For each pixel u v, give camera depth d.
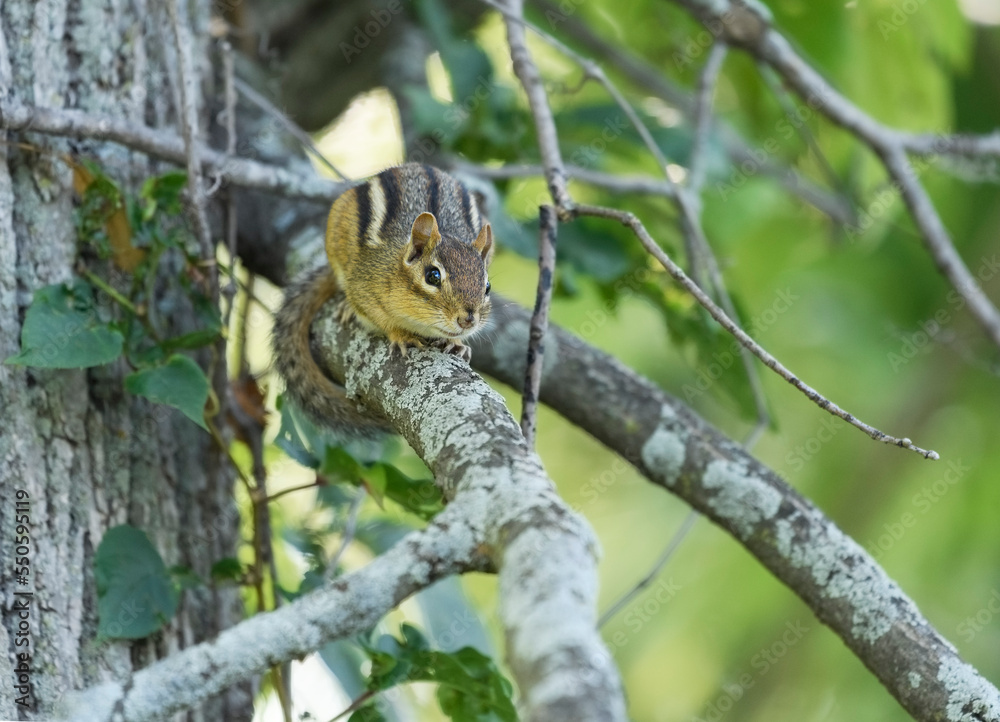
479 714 8.62
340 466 9.23
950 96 17.64
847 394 18.55
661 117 16.53
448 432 6.57
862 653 8.84
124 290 9.27
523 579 4.85
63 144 9.11
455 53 12.61
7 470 8.36
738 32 13.05
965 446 18.38
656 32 16.72
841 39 16.23
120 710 5.59
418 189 10.51
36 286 8.77
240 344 10.91
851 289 18.69
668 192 12.30
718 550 18.08
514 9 10.29
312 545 10.67
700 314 12.09
